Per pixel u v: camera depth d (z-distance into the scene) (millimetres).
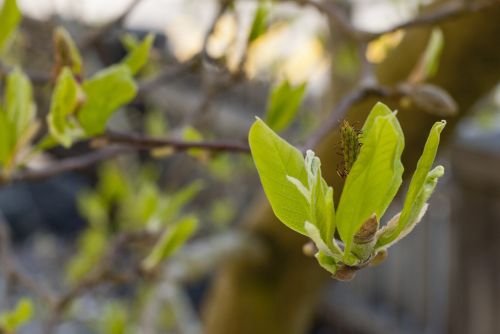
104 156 815
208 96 939
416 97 755
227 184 2824
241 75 876
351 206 500
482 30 1026
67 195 3928
